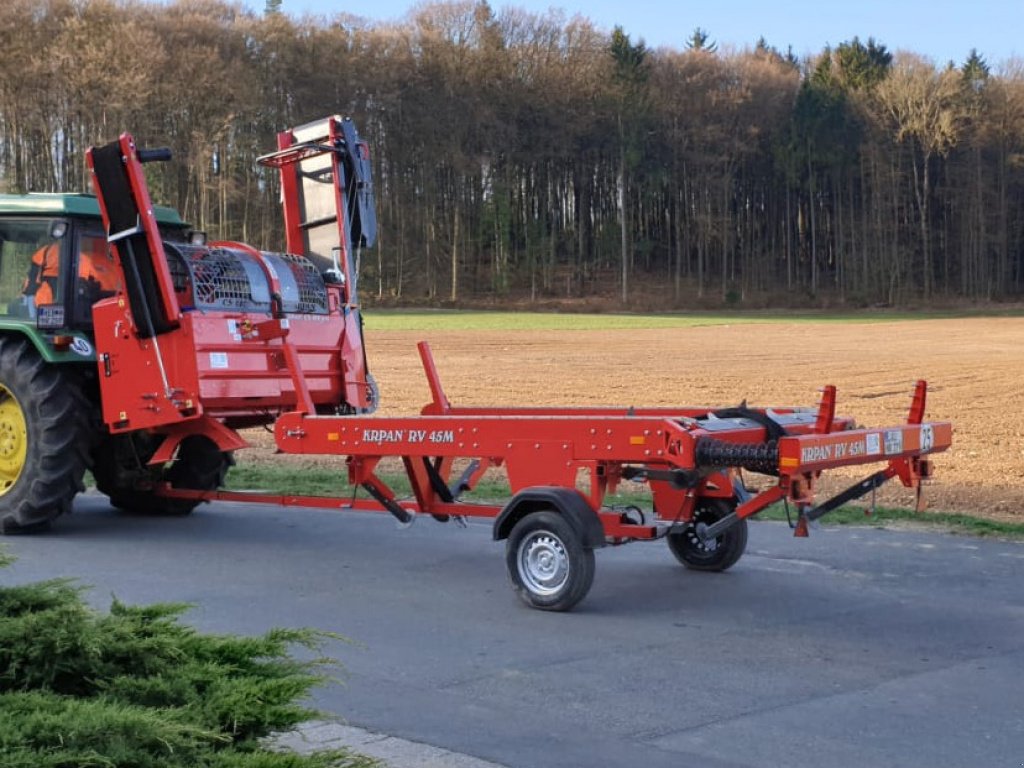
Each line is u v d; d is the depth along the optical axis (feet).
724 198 305.73
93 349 32.35
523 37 293.02
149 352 31.04
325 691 18.71
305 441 28.84
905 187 308.40
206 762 9.68
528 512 24.99
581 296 294.46
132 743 9.34
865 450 23.58
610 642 21.85
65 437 32.17
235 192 224.33
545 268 296.71
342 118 34.47
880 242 303.68
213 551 30.71
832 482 42.52
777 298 301.43
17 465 33.04
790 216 318.65
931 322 206.18
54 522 35.37
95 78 209.56
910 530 33.27
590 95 297.12
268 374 32.22
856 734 16.81
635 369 101.24
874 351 127.44
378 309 245.65
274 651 11.98
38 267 32.76
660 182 302.86
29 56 209.87
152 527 34.58
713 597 25.57
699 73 308.60
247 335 31.55
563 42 296.71
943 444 26.17
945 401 74.18
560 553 24.07
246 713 10.45
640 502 37.50
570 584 23.80
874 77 328.29
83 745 9.12
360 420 27.73
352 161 34.55
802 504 22.95
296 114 256.11
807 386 84.58
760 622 23.39
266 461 49.01
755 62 322.96
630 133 297.74
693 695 18.65
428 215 273.95
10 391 32.48
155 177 176.65
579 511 23.93
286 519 36.09
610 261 308.81
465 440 25.93
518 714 17.66
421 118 270.46
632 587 26.55
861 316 244.01
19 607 11.53
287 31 256.11
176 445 31.78
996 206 305.53
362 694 18.58
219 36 245.65
